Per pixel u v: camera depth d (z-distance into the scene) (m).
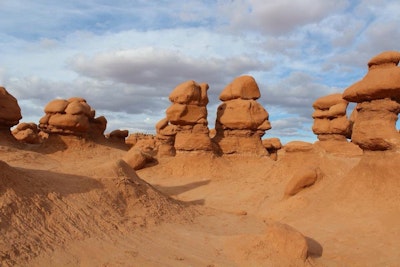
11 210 9.48
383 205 11.90
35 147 33.88
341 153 26.61
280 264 9.02
